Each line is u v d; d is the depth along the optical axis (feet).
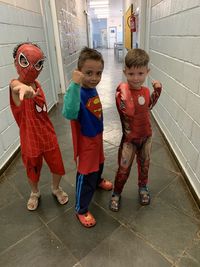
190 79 5.05
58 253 3.73
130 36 14.74
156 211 4.54
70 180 5.64
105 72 21.86
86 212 4.28
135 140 4.07
